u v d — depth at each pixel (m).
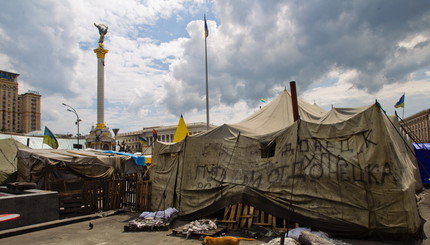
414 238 6.96
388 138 7.18
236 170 9.92
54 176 14.06
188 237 8.18
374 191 7.13
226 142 10.66
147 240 8.11
